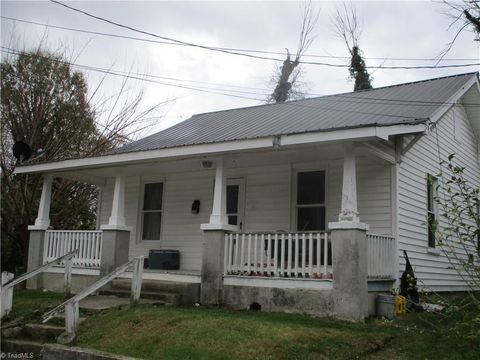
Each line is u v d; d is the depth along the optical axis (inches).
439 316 332.8
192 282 406.0
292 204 448.5
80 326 309.4
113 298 399.9
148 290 407.2
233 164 463.2
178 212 524.1
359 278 324.5
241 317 314.7
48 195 515.8
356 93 568.1
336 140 331.0
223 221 394.6
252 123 489.1
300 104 564.1
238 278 378.3
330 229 339.9
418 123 348.2
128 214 554.9
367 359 251.4
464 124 589.0
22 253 685.9
